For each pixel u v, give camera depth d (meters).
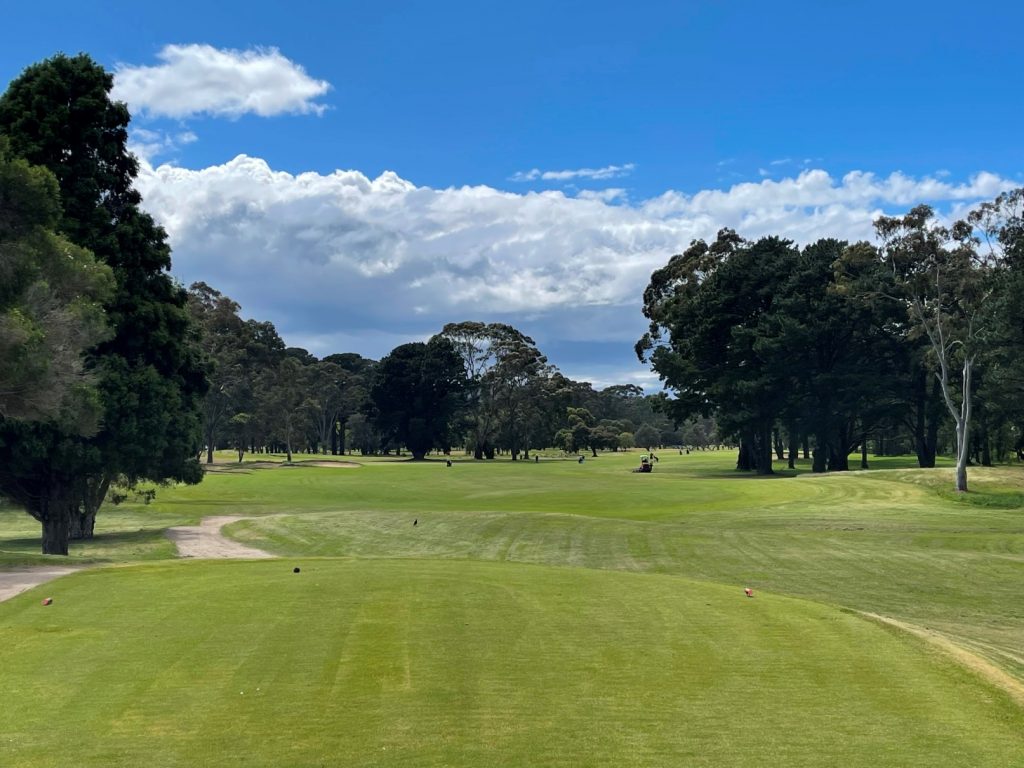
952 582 18.31
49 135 28.61
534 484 57.41
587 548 24.23
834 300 68.25
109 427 28.06
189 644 9.05
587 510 39.66
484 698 7.26
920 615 14.89
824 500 42.22
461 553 24.38
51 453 26.89
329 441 163.50
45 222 20.31
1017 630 13.46
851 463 93.62
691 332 79.19
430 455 153.00
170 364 32.09
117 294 29.08
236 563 16.62
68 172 28.94
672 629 10.05
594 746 6.17
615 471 80.12
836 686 7.77
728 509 38.62
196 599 11.73
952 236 48.34
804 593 17.16
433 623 10.19
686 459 121.62
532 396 126.44
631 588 13.16
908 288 50.91
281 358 115.88
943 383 48.03
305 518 33.66
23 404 20.12
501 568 15.70
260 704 7.03
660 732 6.49
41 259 20.20
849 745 6.27
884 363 73.69
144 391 29.23
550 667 8.26
